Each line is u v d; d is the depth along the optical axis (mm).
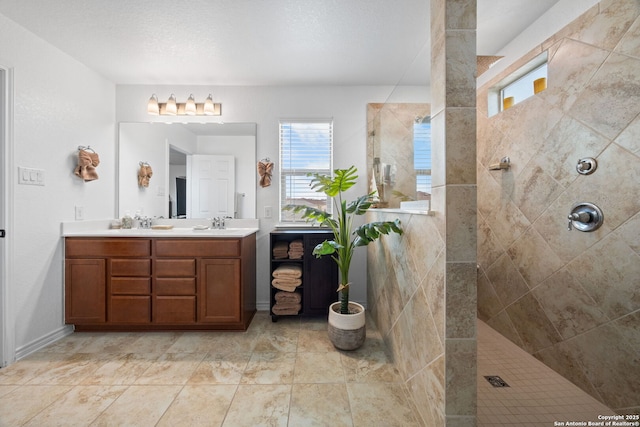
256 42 2074
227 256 2250
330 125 2879
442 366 1128
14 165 1849
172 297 2240
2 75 1805
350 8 1722
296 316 2605
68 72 2250
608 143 1359
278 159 2857
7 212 1816
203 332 2277
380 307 2219
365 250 2832
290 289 2426
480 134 2396
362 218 2891
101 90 2605
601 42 1383
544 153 1756
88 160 2355
